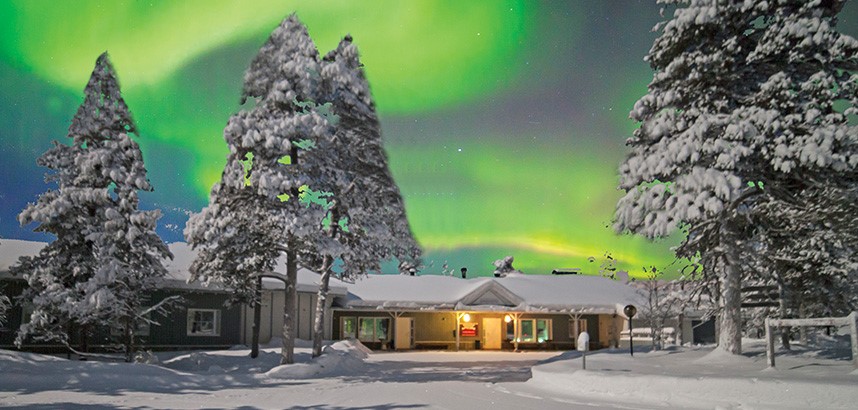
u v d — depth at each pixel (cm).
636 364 2145
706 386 1519
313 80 2742
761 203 2238
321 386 2144
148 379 2186
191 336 3809
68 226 2711
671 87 2255
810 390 1380
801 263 2372
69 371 2198
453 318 5047
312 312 4544
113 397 1812
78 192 2730
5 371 2162
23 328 2609
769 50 2120
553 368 2092
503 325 5103
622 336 4884
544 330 5125
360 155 2911
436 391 1891
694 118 2206
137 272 2777
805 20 2078
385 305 4756
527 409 1485
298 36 2738
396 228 3031
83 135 2811
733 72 2195
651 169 2184
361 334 4797
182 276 3741
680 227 2212
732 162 2047
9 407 1590
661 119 2222
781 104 2098
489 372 2733
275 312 4262
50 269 2691
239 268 2733
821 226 2272
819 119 2061
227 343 3938
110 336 3381
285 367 2589
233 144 2631
